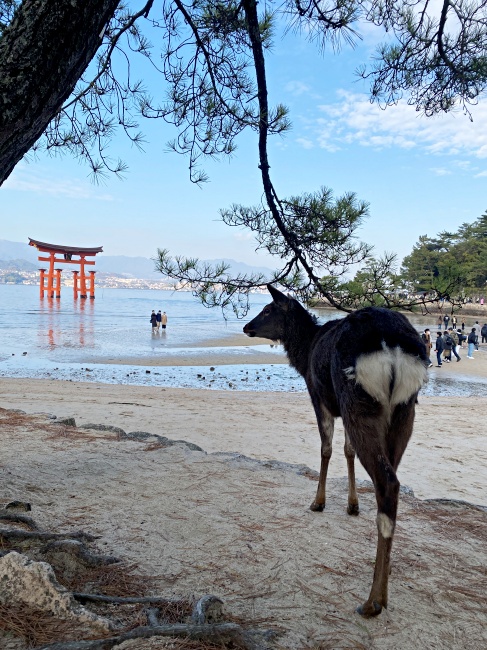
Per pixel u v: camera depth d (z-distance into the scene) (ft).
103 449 22.72
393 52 17.38
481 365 89.30
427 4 16.43
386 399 11.14
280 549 13.73
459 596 11.87
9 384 51.98
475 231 290.15
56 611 9.45
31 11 8.89
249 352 96.94
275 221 16.71
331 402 14.65
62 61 9.23
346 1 15.02
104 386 54.39
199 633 8.71
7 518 13.87
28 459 20.49
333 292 16.44
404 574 12.78
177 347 101.30
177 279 16.52
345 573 12.65
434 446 34.14
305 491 18.53
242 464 21.38
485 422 42.57
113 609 10.11
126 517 15.23
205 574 12.17
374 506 17.30
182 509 16.07
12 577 9.78
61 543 11.97
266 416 41.60
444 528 15.97
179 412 41.45
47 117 9.75
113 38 15.47
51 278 263.90
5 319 157.38
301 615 10.69
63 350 90.33
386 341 11.33
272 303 17.52
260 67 15.94
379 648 9.78
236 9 15.93
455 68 16.78
